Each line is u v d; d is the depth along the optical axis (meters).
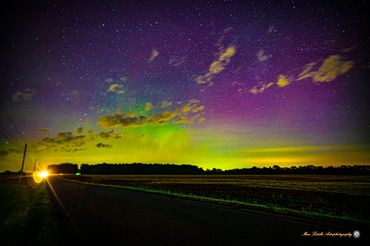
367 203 19.20
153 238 7.49
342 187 38.41
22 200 17.52
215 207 13.91
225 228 8.72
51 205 14.88
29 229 8.68
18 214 11.71
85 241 7.19
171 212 12.20
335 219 10.23
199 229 8.59
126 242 7.10
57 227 8.92
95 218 10.66
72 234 7.95
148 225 9.23
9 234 8.03
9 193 23.14
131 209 13.25
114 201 16.97
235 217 10.77
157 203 15.82
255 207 13.74
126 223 9.61
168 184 43.69
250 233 8.02
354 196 24.44
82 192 24.69
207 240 7.27
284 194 25.53
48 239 7.41
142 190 27.27
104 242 7.10
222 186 37.91
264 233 8.02
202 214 11.61
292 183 50.22
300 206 16.25
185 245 6.83
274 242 7.09
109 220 10.22
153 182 52.69
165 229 8.60
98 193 23.59
